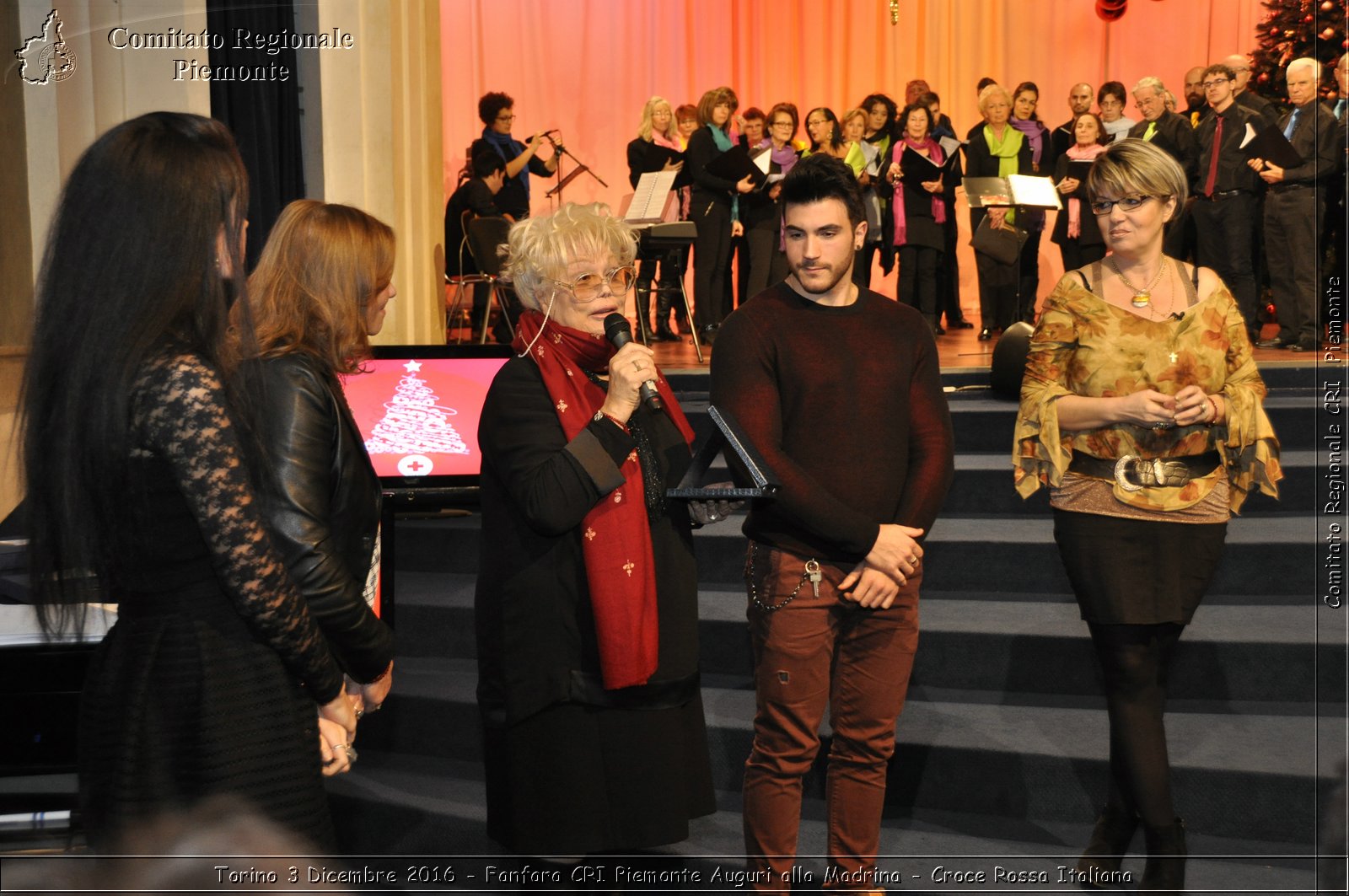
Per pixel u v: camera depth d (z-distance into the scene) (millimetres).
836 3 9984
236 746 1547
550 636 1983
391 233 1928
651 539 2039
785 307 2324
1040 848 2768
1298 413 4309
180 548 1533
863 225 2332
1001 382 4820
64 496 1479
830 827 2408
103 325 1451
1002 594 3754
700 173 6988
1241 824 2779
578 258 2027
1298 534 3699
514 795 1981
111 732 1545
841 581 2279
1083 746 2922
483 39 9727
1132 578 2395
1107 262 2508
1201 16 9633
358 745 3424
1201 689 3225
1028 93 7910
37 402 1485
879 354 2301
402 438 3902
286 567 1595
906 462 2338
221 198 1521
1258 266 6625
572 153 9891
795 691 2285
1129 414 2348
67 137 3793
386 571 2496
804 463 2271
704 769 2094
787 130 7719
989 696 3297
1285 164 5727
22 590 2275
